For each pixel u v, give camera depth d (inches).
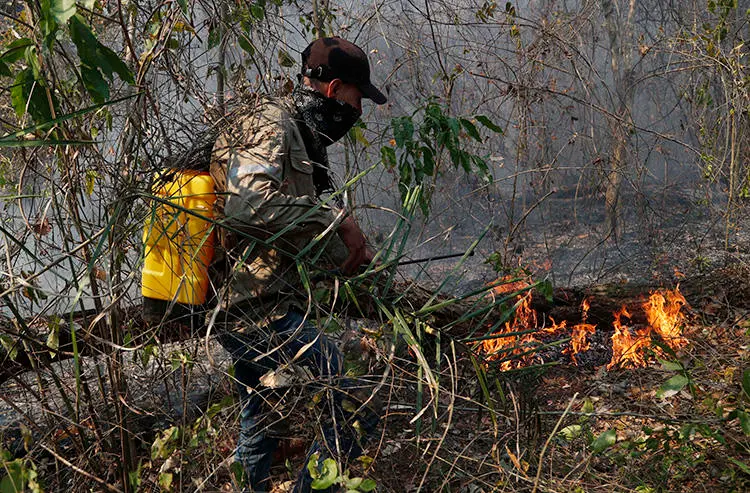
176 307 87.8
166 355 101.3
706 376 128.9
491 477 99.3
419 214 189.8
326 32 147.1
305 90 96.5
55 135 78.0
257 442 96.8
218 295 85.7
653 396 125.3
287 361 83.2
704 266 193.5
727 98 187.5
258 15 111.3
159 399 110.9
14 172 100.0
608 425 116.9
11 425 103.7
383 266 86.4
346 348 92.2
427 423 104.9
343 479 73.2
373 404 88.7
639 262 212.4
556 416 115.6
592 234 243.3
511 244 228.1
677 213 243.6
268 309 88.2
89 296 74.8
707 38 195.2
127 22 94.2
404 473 102.5
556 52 184.4
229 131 88.7
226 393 109.4
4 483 67.9
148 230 86.2
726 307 153.7
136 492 78.8
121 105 91.4
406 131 129.7
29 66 72.4
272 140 86.0
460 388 105.8
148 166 89.5
